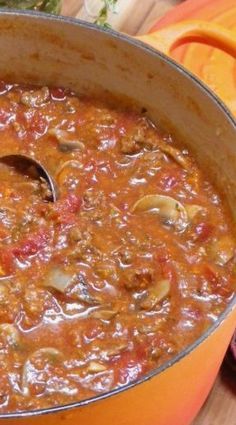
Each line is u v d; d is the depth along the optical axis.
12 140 0.67
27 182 0.64
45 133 0.68
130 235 0.60
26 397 0.51
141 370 0.53
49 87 0.71
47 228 0.60
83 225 0.60
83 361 0.53
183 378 0.49
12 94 0.70
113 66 0.67
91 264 0.58
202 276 0.58
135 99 0.68
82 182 0.64
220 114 0.61
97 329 0.55
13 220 0.61
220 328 0.49
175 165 0.65
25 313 0.55
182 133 0.66
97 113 0.69
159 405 0.49
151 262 0.59
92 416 0.46
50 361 0.53
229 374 0.64
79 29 0.66
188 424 0.58
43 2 0.77
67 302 0.56
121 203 0.63
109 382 0.52
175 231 0.61
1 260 0.58
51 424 0.45
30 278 0.57
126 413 0.47
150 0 0.88
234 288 0.58
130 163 0.65
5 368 0.53
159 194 0.63
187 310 0.56
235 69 0.79
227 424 0.62
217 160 0.64
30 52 0.69
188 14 0.83
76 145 0.66
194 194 0.64
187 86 0.63
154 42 0.65
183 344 0.54
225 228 0.62
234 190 0.62
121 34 0.65
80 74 0.69
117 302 0.56
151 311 0.56
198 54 0.80
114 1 0.81
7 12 0.66
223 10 0.84
